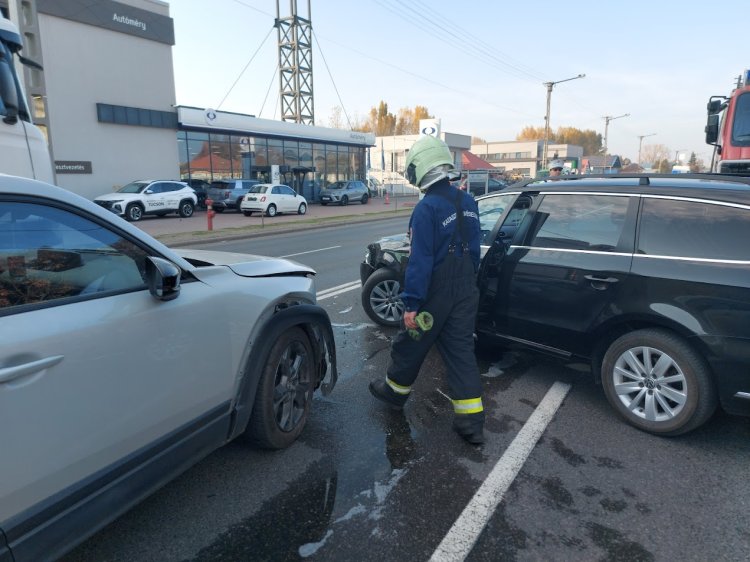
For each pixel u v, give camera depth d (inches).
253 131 1199.6
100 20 917.2
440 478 117.6
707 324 123.2
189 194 927.0
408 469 121.1
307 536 98.6
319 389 165.5
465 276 130.0
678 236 133.5
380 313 231.0
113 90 952.3
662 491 112.8
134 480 87.9
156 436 92.9
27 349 70.7
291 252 482.0
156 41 1006.4
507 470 120.7
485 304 170.9
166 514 104.8
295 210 1012.5
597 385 170.4
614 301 139.4
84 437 78.9
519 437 135.9
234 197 1034.7
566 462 124.3
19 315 73.2
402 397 144.9
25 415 70.4
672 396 131.6
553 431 139.3
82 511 79.0
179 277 93.1
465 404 130.1
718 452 128.8
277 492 112.1
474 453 128.3
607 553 94.6
